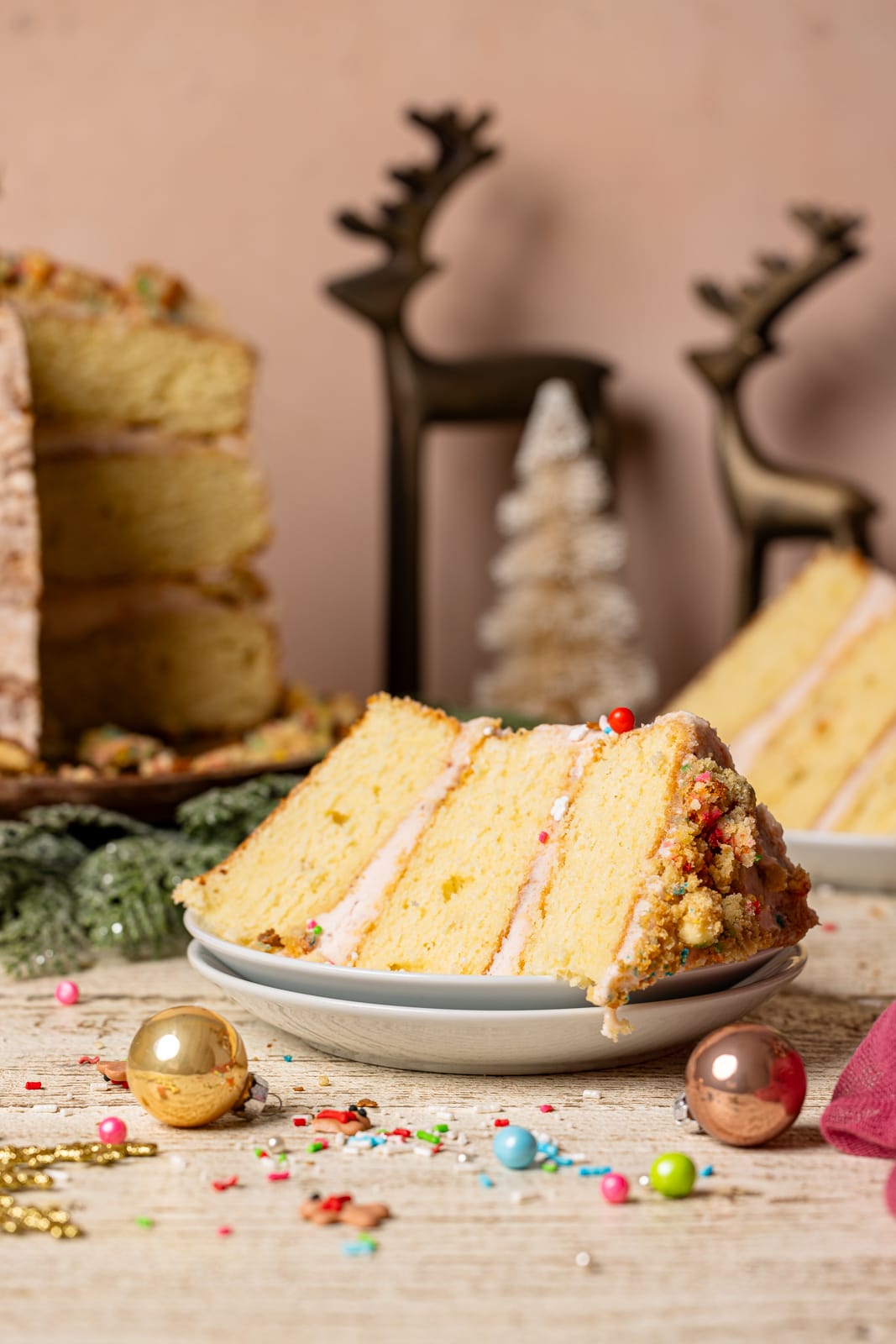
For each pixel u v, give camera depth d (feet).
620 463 9.80
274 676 7.47
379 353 9.61
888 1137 3.24
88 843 5.76
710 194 9.71
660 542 9.84
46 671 6.91
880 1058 3.49
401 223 8.64
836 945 5.24
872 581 6.93
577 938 3.62
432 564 9.75
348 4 9.52
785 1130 3.33
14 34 9.29
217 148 9.48
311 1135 3.43
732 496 8.89
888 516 9.80
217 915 4.22
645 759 3.84
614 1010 3.45
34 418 6.75
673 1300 2.67
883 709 6.38
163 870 5.16
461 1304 2.65
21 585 5.84
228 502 7.30
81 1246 2.87
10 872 5.28
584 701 8.77
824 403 9.78
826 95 9.70
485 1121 3.50
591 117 9.66
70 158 9.36
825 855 5.71
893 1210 2.96
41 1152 3.28
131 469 7.04
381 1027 3.57
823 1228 2.96
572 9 9.61
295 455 9.64
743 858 3.74
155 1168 3.25
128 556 7.08
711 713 6.94
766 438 9.82
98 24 9.34
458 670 9.80
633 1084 3.77
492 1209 3.03
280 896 4.19
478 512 9.71
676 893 3.58
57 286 6.83
